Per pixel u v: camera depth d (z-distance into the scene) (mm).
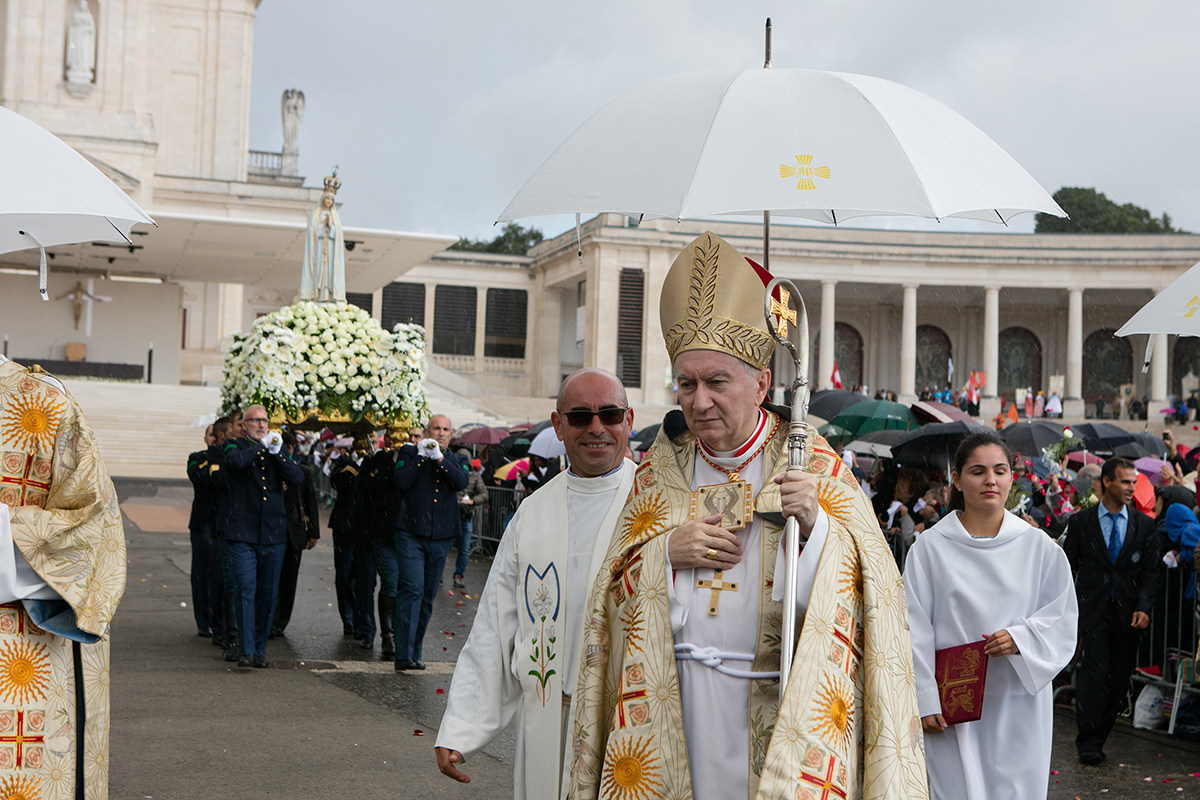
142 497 22734
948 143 3271
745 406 2801
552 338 60344
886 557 2750
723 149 3170
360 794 5488
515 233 85062
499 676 3533
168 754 6023
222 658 8727
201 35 52156
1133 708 8141
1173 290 5363
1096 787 6125
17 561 3529
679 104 3383
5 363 3713
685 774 2645
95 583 3631
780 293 2799
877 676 2621
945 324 59750
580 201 3299
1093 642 6699
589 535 3465
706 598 2758
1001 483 4148
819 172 3086
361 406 9906
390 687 7949
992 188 3215
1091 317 57719
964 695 3934
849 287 55875
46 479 3650
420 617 8828
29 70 45094
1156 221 75938
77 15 45406
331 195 18016
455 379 51625
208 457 9359
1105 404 56219
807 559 2660
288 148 59469
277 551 8562
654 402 51188
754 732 2654
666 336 2883
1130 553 6766
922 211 3033
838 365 59688
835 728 2514
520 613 3500
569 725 3340
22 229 4426
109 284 45094
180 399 35562
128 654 8750
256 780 5625
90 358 44625
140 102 46969
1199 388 50969
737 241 52719
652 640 2721
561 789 3309
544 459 15805
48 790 3553
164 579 12844
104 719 3826
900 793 2559
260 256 40000
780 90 3301
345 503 10070
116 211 3648
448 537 8773
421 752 6285
